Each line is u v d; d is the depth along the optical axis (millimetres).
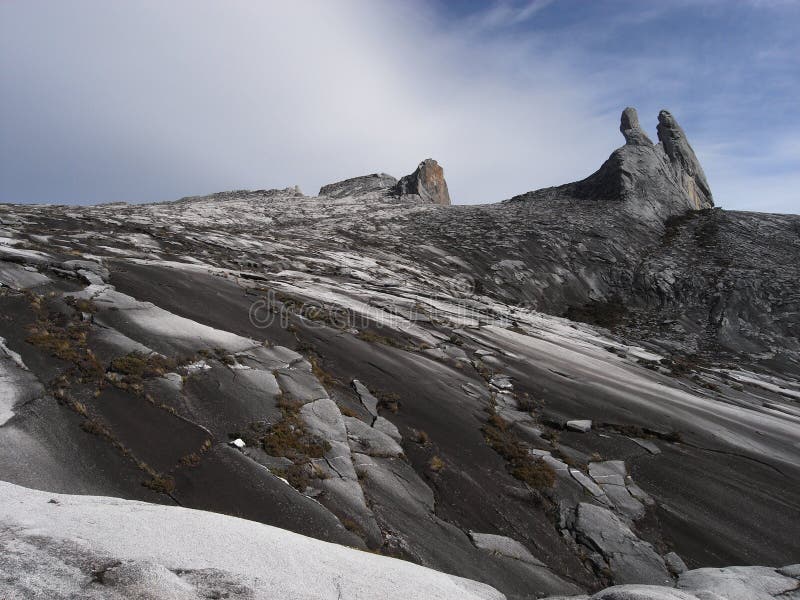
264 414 11719
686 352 33281
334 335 18250
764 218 63625
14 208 35344
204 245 29562
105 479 8383
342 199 87375
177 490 8750
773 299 42438
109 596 4266
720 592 8445
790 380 30516
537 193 82875
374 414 13898
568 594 9562
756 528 12430
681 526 12227
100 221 29703
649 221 62062
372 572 5984
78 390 10273
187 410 10891
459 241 50906
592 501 12586
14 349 10828
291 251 35062
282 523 8711
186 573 4875
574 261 48781
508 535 10859
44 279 14641
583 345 26859
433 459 12508
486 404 16469
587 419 16672
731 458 15594
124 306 14398
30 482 7609
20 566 4453
